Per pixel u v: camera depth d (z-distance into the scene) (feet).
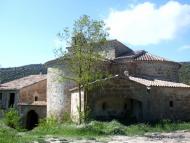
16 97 153.17
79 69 103.14
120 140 70.49
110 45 137.18
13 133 76.89
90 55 103.19
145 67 129.49
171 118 112.98
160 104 111.24
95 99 106.32
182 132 92.94
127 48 142.72
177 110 114.52
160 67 131.13
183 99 116.47
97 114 107.24
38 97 156.35
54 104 127.95
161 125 100.22
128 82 108.78
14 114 114.62
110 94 107.65
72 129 86.38
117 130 86.17
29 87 154.71
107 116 109.19
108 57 135.95
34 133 86.79
